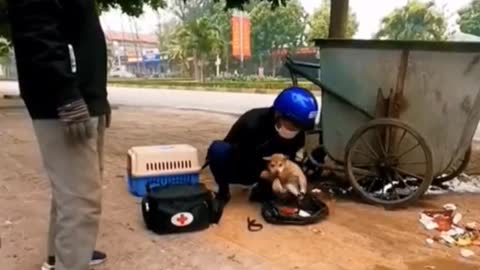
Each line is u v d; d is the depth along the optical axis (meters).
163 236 2.56
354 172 3.22
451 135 3.08
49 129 1.63
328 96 3.31
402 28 30.16
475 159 4.71
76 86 1.55
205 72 37.94
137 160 3.22
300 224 2.74
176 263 2.23
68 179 1.67
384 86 3.13
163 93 18.98
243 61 37.75
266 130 2.99
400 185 3.19
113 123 7.57
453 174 3.47
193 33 35.91
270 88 21.53
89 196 1.70
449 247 2.45
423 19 29.81
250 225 2.73
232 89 22.12
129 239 2.52
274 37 36.88
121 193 3.38
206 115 9.09
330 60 3.24
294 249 2.41
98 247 2.40
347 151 3.17
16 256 2.27
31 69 1.53
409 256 2.34
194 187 2.77
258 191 3.15
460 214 2.95
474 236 2.59
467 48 2.88
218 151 3.05
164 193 2.64
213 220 2.73
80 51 1.65
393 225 2.77
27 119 8.15
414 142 3.09
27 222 2.74
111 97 15.66
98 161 1.76
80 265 1.74
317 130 3.46
